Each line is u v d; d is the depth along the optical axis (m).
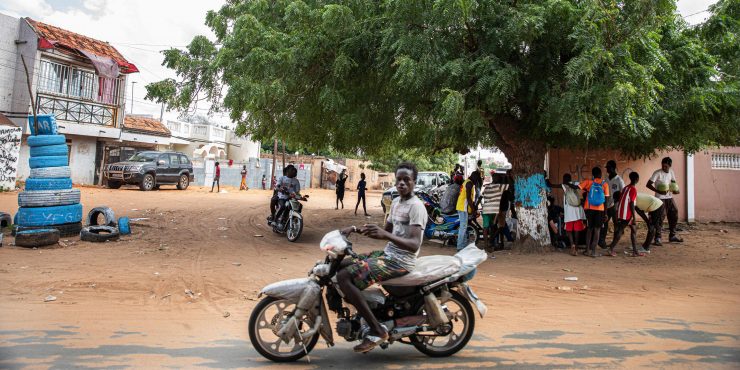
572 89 7.56
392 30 8.26
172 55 9.91
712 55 9.08
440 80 8.51
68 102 22.77
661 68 7.79
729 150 15.94
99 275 6.96
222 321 5.14
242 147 44.62
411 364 3.97
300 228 10.74
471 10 7.54
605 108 7.38
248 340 4.54
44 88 21.86
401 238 3.76
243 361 3.94
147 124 30.12
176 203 18.16
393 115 11.12
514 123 10.20
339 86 9.91
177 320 5.11
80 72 23.48
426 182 21.81
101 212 10.87
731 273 8.18
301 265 8.26
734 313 5.75
